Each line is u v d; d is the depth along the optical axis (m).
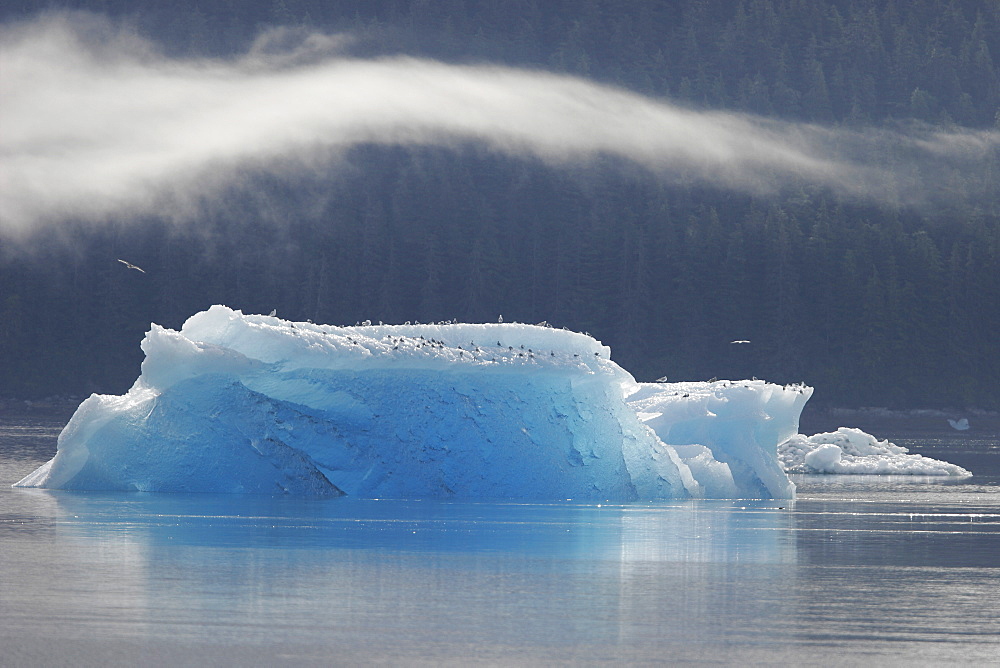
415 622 60.53
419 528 94.69
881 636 58.72
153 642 55.97
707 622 61.19
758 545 88.44
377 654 54.50
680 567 77.50
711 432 132.62
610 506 113.06
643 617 62.16
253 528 93.56
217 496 115.88
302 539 87.88
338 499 114.06
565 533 92.88
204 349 113.94
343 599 65.69
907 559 82.25
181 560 77.94
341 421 116.19
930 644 57.28
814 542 90.62
